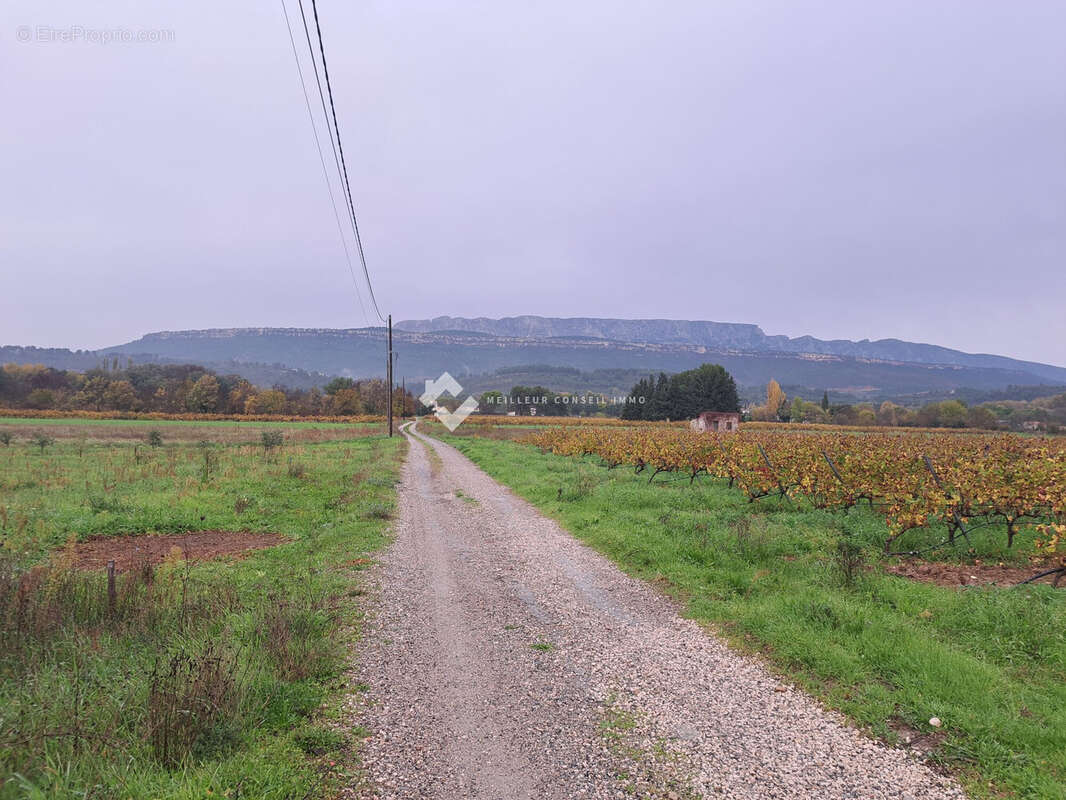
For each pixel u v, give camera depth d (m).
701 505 13.31
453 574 8.61
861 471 12.29
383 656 5.58
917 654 5.20
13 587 5.65
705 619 6.67
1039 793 3.49
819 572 7.74
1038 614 5.71
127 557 9.10
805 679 5.10
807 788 3.59
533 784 3.61
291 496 14.98
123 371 116.19
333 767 3.74
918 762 3.87
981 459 12.16
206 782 3.42
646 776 3.71
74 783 3.28
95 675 4.48
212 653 4.68
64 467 20.03
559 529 11.95
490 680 5.10
